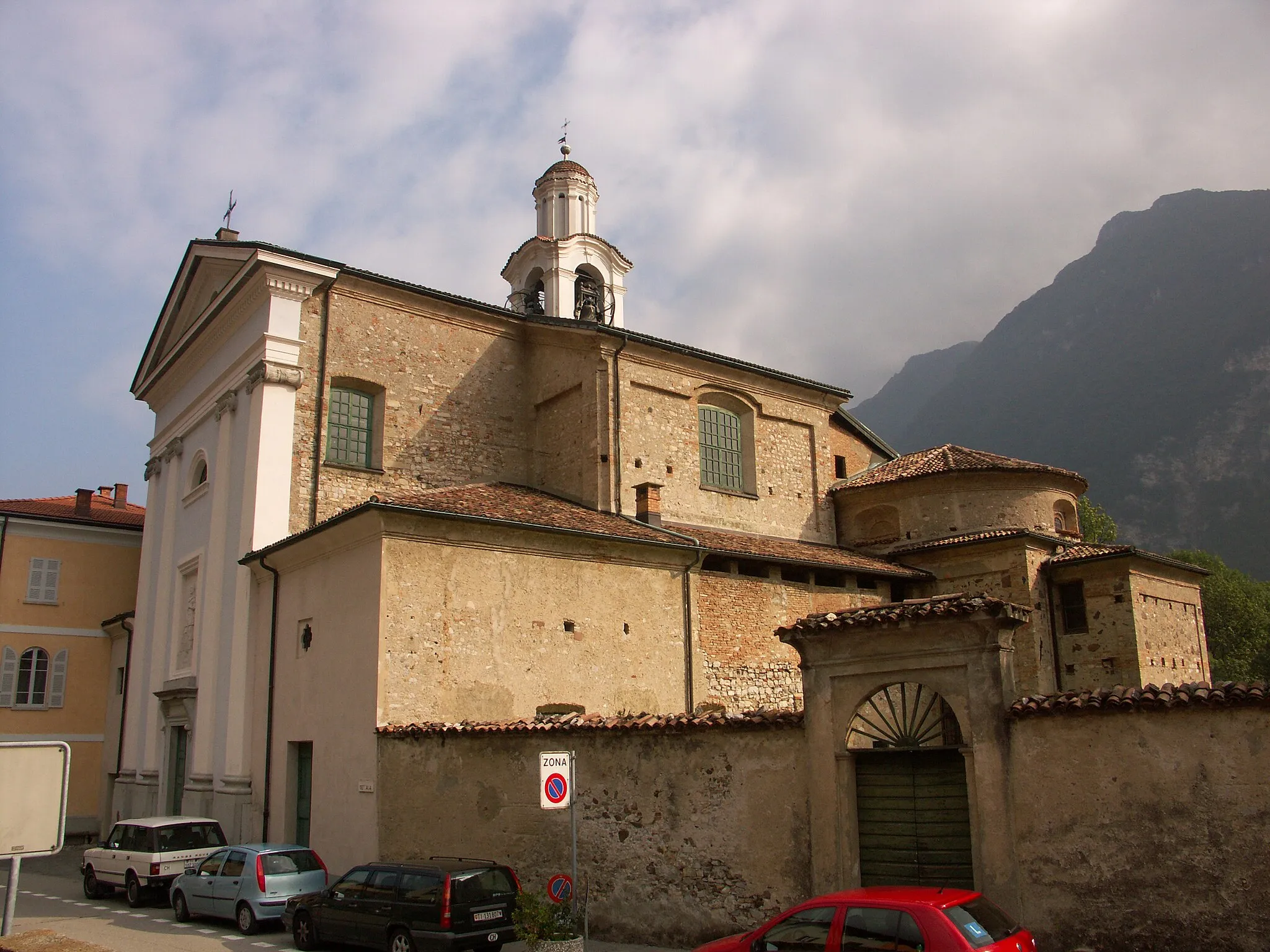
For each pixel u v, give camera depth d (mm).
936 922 9297
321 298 27922
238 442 27062
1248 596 64000
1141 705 11102
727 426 33531
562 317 37562
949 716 13273
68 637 39031
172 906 19891
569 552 23375
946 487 32594
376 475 27938
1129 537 126312
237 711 24047
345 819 19953
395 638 20141
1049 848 11469
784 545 31031
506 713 21422
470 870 14609
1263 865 10133
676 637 25000
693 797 14594
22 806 11078
